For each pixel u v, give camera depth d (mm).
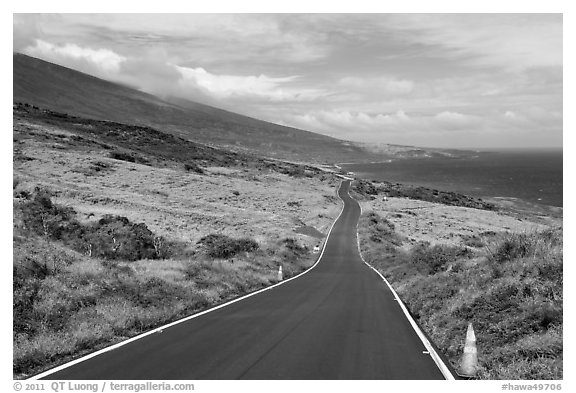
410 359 8961
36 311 10672
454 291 14289
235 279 20250
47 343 9078
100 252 28641
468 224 76438
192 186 85812
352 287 21844
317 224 68562
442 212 88000
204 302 15398
